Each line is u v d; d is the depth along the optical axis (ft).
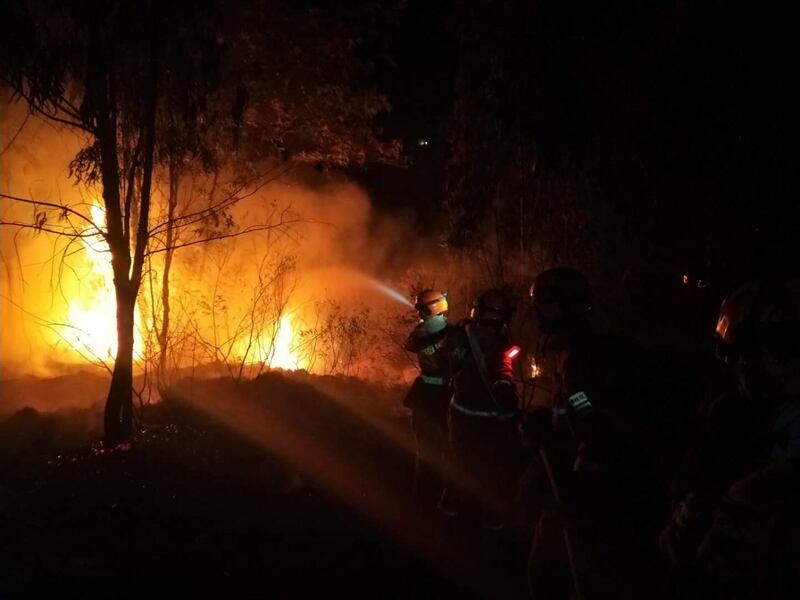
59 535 19.89
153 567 18.54
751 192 32.32
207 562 18.94
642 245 34.68
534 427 14.37
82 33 25.18
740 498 11.08
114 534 20.13
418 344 22.88
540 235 36.27
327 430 28.02
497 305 20.63
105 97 24.88
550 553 14.65
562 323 13.75
